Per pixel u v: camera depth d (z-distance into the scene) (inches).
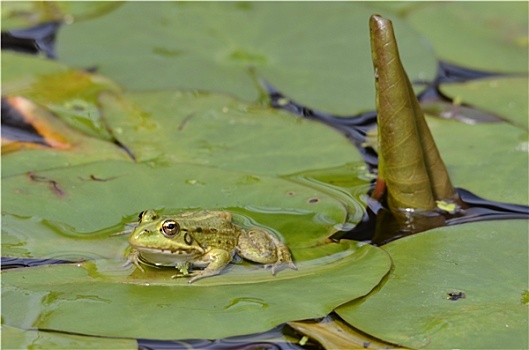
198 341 223.9
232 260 258.1
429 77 408.5
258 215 282.2
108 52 424.8
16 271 246.8
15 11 465.7
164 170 307.0
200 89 389.7
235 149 335.0
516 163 329.1
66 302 232.1
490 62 430.3
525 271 254.7
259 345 223.1
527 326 225.8
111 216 277.4
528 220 286.8
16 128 345.1
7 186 290.8
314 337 223.5
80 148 331.9
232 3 475.8
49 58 419.8
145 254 254.2
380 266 253.3
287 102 382.6
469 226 283.1
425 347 218.1
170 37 439.5
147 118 359.3
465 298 239.9
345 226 281.0
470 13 482.0
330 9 470.0
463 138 350.6
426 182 292.5
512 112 373.7
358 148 347.3
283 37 438.9
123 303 232.4
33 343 215.9
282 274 249.1
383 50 268.4
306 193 296.4
